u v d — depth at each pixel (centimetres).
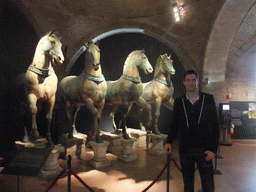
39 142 459
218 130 231
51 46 422
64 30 825
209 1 740
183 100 248
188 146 241
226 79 898
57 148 450
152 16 866
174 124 259
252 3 661
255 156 623
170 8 823
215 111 236
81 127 952
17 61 782
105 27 880
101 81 506
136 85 550
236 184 413
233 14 702
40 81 437
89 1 804
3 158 553
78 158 578
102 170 486
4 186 386
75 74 978
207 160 227
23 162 284
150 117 612
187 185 242
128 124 1010
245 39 868
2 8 715
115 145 644
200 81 871
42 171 426
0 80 710
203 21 797
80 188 386
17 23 774
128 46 1053
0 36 718
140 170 488
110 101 617
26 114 504
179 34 866
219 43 805
